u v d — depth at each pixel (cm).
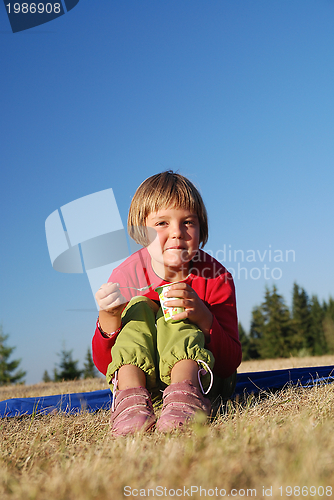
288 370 344
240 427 132
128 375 170
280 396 212
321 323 3925
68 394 290
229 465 93
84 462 113
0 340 3144
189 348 171
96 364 214
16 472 114
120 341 180
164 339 178
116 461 110
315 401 182
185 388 160
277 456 96
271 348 3809
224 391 222
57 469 109
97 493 87
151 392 190
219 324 206
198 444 116
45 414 223
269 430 129
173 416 149
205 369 173
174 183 227
